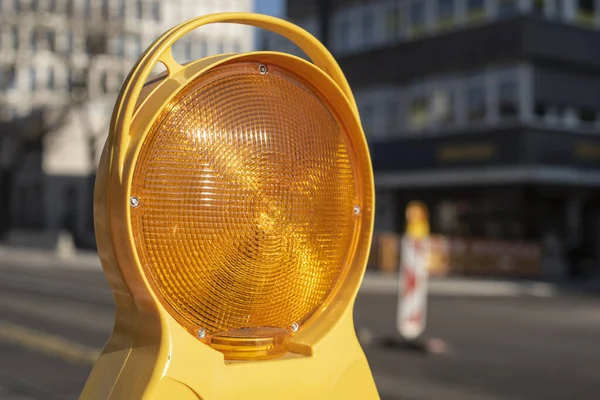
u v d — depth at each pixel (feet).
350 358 4.90
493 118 83.15
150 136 4.28
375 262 83.92
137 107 4.41
